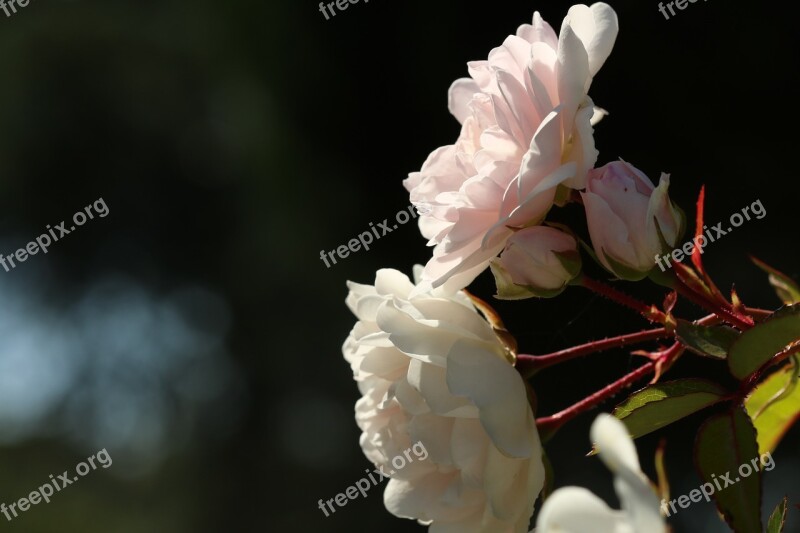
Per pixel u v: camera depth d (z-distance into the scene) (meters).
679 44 1.77
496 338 0.57
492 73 0.57
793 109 1.71
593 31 0.57
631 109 1.80
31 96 3.13
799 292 0.61
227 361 2.92
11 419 3.59
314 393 2.62
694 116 1.77
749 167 1.75
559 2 1.83
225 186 2.95
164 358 3.22
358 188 2.26
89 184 3.16
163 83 3.04
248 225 2.68
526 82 0.56
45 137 3.13
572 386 1.42
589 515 0.50
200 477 2.98
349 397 2.54
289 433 2.74
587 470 1.66
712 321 0.58
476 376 0.56
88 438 3.47
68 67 3.13
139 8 3.11
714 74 1.76
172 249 3.10
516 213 0.56
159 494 3.15
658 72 1.78
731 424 0.55
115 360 3.31
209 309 3.00
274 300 2.62
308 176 2.33
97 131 3.12
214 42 2.68
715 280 1.73
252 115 2.54
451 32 1.99
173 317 3.19
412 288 0.59
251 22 2.41
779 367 0.62
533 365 0.57
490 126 0.57
